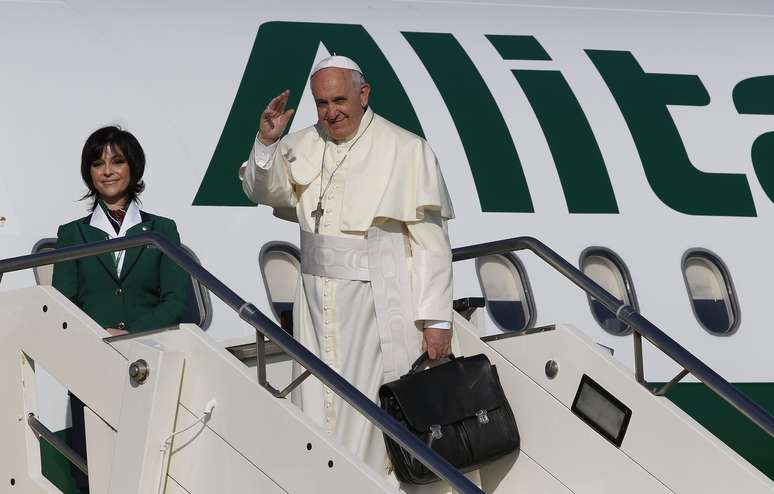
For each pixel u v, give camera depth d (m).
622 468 17.55
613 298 18.30
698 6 38.34
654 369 28.38
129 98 28.42
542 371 18.55
